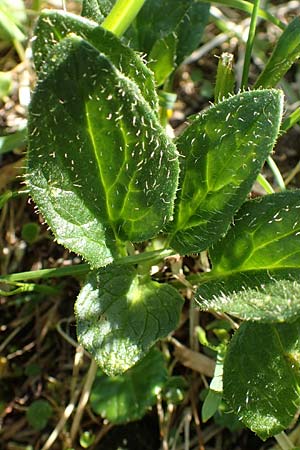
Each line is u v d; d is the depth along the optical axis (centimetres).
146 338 15
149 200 15
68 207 15
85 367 21
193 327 20
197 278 18
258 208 15
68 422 20
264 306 14
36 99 14
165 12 19
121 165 15
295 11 25
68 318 21
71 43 13
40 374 21
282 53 18
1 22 22
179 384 20
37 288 20
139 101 14
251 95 14
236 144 15
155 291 16
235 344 16
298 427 18
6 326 21
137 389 19
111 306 16
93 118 14
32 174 14
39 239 22
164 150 14
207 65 24
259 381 15
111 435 20
